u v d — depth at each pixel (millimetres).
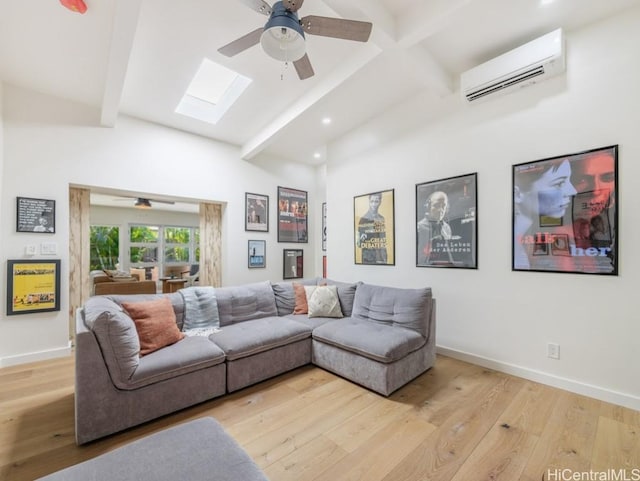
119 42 2166
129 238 8664
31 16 2162
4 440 1832
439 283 3326
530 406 2201
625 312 2180
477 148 3002
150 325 2303
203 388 2246
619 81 2217
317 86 3191
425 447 1771
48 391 2453
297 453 1731
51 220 3193
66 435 1883
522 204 2691
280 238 5461
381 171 3951
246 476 1063
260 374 2592
